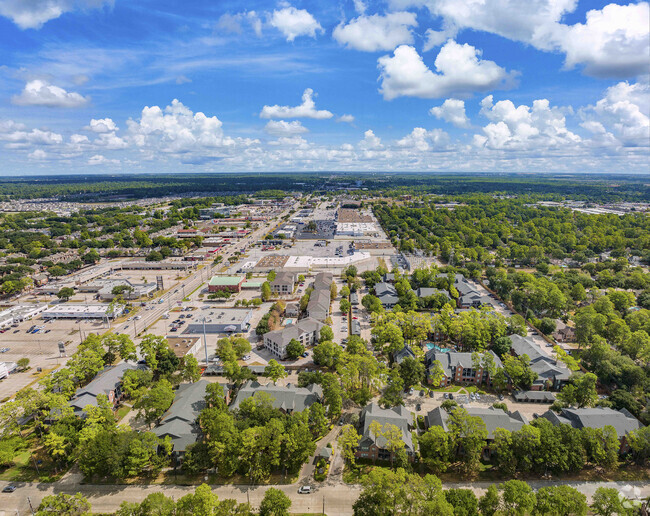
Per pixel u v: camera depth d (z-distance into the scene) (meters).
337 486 117.50
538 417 139.25
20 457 128.00
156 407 135.50
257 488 116.44
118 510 104.31
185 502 99.00
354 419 141.88
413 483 100.81
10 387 171.00
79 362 165.62
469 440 121.38
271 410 134.62
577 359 190.62
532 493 101.50
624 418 131.62
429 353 184.75
